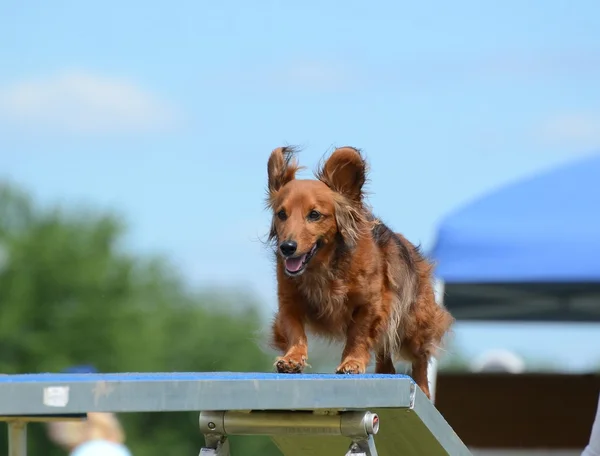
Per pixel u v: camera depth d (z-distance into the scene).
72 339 61.38
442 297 15.65
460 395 16.17
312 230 8.33
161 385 5.78
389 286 8.86
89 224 69.81
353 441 6.86
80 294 63.72
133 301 65.88
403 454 7.77
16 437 7.18
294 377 6.41
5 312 61.31
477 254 15.49
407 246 9.55
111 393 5.64
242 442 52.47
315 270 8.49
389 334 8.89
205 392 5.92
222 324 67.12
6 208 69.19
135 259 69.00
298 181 8.60
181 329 65.81
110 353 61.22
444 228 15.85
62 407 5.51
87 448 12.89
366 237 8.64
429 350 9.65
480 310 16.84
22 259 63.22
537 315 16.83
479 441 16.06
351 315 8.66
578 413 16.00
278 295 8.75
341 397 6.44
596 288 16.03
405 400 6.89
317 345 9.43
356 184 8.66
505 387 16.14
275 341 8.98
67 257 64.56
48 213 69.25
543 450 15.98
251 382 6.09
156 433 54.16
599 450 8.62
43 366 59.72
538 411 16.06
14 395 5.45
